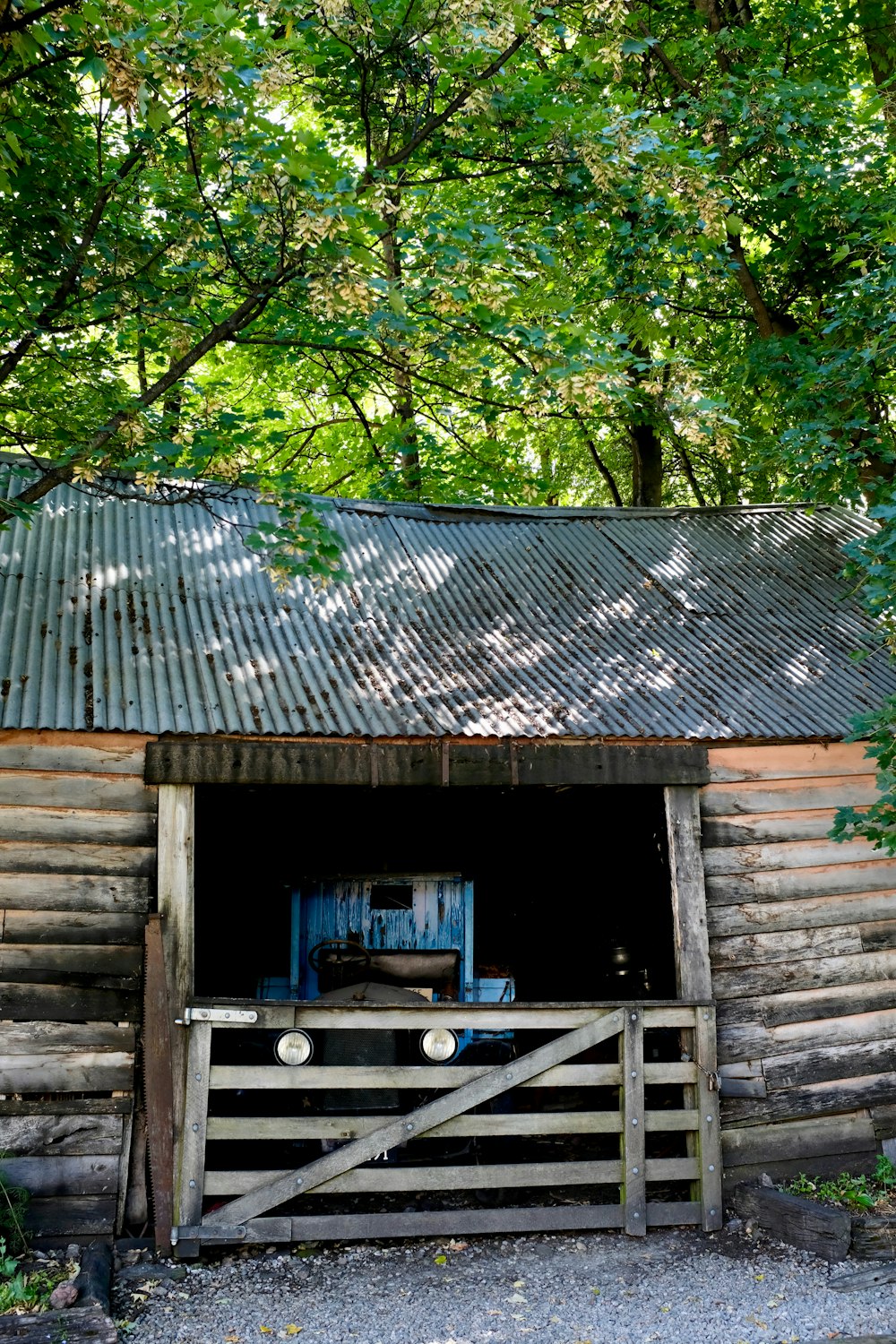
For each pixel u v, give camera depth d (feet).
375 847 35.35
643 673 28.68
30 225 25.77
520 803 34.19
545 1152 29.25
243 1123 22.57
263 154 20.35
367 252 21.03
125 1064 22.29
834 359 31.55
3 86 19.92
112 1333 18.13
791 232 41.27
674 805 26.40
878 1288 21.77
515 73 27.76
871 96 41.63
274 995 28.22
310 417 60.03
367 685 25.99
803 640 31.60
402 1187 23.06
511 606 31.22
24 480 31.22
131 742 23.17
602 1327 19.90
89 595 27.09
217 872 32.91
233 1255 22.49
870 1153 26.84
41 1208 21.50
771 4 45.88
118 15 18.06
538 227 35.70
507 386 26.08
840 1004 27.07
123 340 29.17
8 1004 21.81
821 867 27.58
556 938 37.70
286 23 22.17
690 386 25.62
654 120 27.02
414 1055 26.35
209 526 31.73
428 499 50.62
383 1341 19.19
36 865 22.38
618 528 36.70
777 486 59.77
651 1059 34.58
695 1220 24.50
